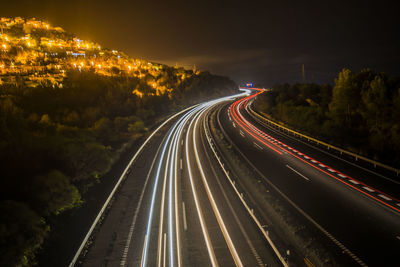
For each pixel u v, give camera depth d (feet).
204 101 430.20
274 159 120.06
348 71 167.73
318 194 81.71
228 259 55.57
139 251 60.49
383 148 127.44
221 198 85.92
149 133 196.75
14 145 83.66
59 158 90.84
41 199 70.49
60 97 257.14
